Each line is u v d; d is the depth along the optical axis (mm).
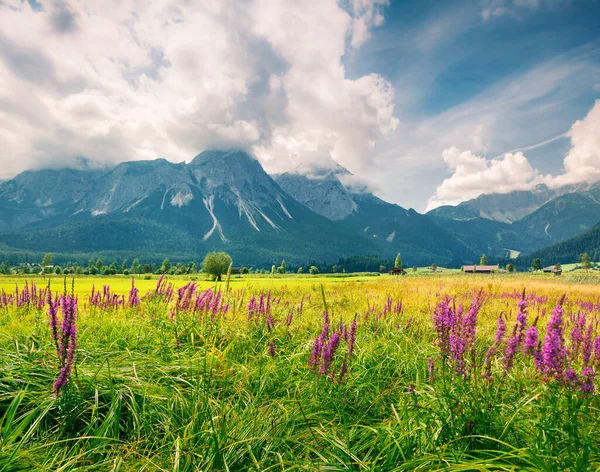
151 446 3402
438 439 3389
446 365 4477
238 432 3486
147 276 89688
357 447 3453
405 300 14883
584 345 3871
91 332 6234
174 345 5848
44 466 2838
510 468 2658
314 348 4500
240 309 8266
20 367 4250
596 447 2938
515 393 3988
